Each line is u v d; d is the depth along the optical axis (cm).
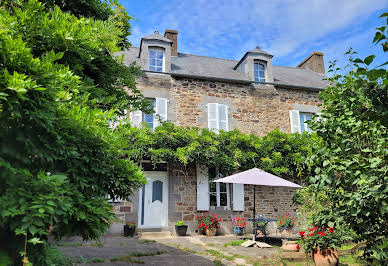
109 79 415
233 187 952
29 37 303
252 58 1077
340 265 489
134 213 848
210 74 1046
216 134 913
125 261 491
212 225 868
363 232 323
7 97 208
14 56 225
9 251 233
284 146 934
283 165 942
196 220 901
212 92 1000
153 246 655
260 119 1023
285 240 719
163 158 842
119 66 418
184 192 912
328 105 345
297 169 940
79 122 252
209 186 953
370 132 297
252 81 1023
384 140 278
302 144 948
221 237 830
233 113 1002
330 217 331
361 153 316
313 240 470
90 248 594
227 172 957
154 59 991
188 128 888
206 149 866
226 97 1010
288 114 1056
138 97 474
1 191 206
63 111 247
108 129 302
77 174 266
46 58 268
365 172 288
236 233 860
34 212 208
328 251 458
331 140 328
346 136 321
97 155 277
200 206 904
